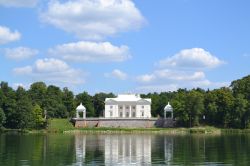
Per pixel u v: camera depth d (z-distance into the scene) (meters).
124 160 98.00
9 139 165.50
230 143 144.00
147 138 181.00
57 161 94.00
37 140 160.38
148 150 121.38
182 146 133.62
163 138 180.25
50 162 92.12
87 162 93.62
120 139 173.38
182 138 178.50
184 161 95.25
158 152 115.31
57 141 155.88
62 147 128.38
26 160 95.12
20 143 143.12
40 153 109.69
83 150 120.50
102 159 99.56
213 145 135.88
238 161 94.31
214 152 112.94
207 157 101.94
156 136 198.62
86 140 164.50
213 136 193.62
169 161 95.56
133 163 92.81
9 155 104.38
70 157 102.00
